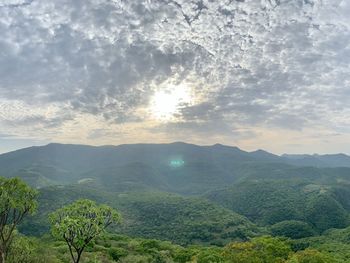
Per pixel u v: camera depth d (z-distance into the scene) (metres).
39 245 50.28
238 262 51.44
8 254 37.00
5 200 26.36
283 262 51.84
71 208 28.14
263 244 56.72
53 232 27.58
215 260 62.12
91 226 27.31
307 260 54.56
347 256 88.62
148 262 89.38
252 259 50.69
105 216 28.52
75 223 26.73
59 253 65.62
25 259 39.84
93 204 28.58
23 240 41.22
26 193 27.56
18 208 27.22
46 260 44.97
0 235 27.53
